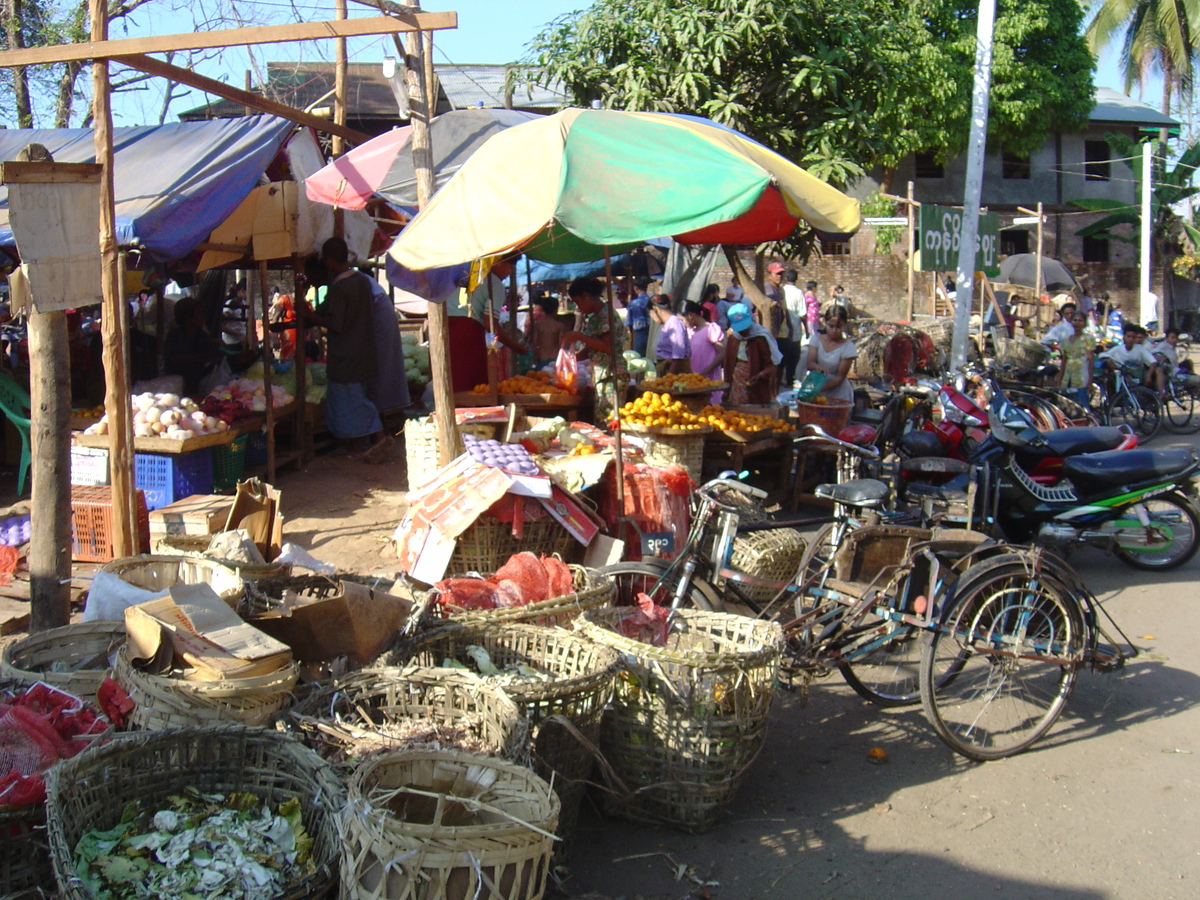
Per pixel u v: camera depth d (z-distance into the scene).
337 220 9.29
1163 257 30.73
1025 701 4.73
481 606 4.01
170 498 6.86
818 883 3.29
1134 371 13.73
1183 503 6.75
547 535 5.54
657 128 4.76
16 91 13.60
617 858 3.42
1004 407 6.46
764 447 7.98
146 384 8.32
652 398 7.81
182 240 6.70
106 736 2.88
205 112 17.72
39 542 4.43
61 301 4.24
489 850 2.33
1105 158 30.67
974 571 4.13
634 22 9.60
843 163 9.28
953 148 26.00
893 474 6.32
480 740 3.02
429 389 10.41
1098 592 6.46
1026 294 22.91
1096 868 3.41
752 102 9.62
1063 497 6.55
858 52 9.53
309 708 3.12
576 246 7.93
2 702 3.08
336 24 4.72
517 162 4.71
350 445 9.76
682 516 5.98
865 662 4.71
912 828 3.65
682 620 4.18
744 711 3.49
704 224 4.20
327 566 5.04
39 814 2.57
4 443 8.91
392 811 2.50
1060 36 27.61
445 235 4.74
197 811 2.70
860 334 15.88
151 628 3.15
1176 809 3.79
